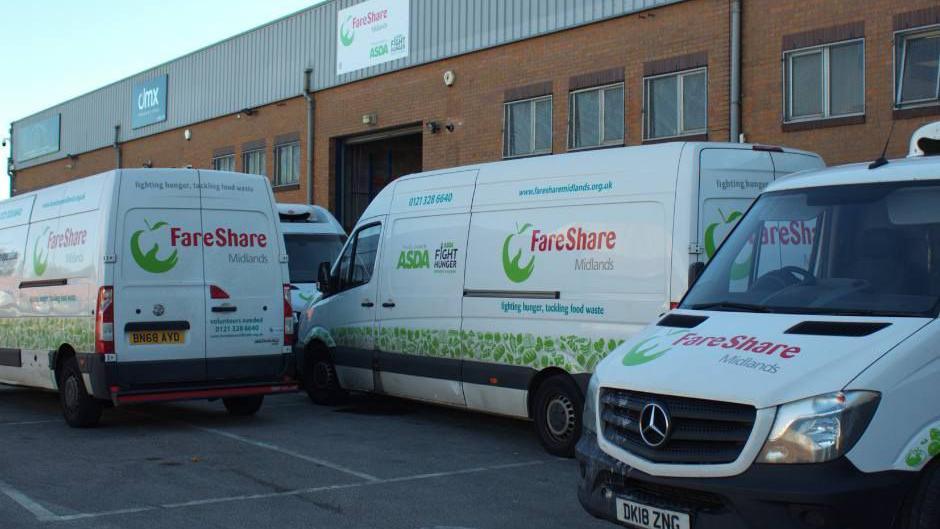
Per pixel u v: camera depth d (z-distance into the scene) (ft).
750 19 45.39
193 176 32.53
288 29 77.77
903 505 13.87
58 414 36.70
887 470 13.61
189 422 34.35
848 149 41.70
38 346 35.14
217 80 87.20
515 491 23.61
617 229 26.73
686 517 14.47
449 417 35.68
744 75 45.55
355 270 36.94
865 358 14.19
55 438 30.78
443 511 21.58
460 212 31.86
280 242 34.17
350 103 71.05
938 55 38.99
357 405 38.93
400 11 66.03
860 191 17.97
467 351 30.89
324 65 73.56
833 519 13.38
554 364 27.86
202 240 32.37
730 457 14.20
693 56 47.52
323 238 50.16
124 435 31.40
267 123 80.64
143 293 31.09
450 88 62.18
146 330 31.04
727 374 14.80
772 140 44.50
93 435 31.40
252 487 23.82
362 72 69.41
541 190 29.17
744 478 13.96
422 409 37.76
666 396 15.15
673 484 14.69
